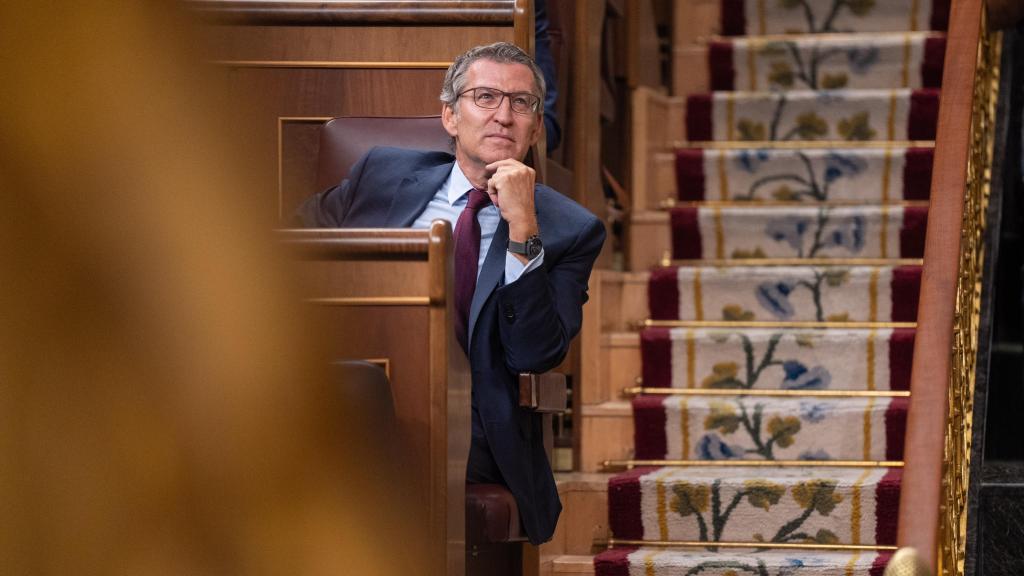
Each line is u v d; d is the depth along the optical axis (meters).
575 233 9.35
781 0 18.23
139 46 1.68
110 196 1.67
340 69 10.56
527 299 8.56
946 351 8.86
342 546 2.06
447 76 9.59
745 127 17.17
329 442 2.05
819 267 14.84
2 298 1.61
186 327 1.75
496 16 10.35
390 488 6.83
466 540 8.55
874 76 17.39
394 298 7.31
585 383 13.89
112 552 1.71
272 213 1.92
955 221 9.78
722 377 14.22
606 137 16.44
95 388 1.68
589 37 14.39
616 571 11.76
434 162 9.83
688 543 12.35
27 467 1.67
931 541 7.84
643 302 15.20
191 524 1.78
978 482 12.28
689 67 18.03
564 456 13.94
